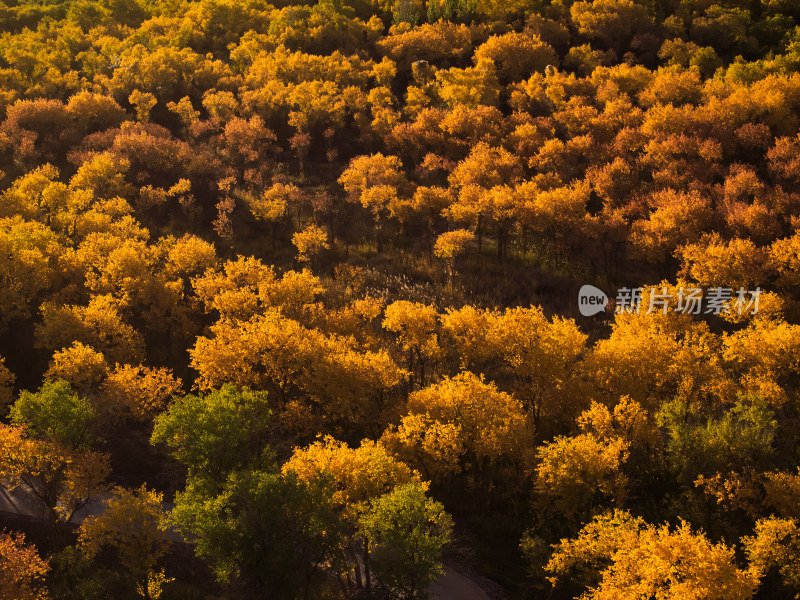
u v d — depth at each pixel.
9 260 70.12
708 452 47.53
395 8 193.00
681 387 55.72
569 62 159.12
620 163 101.75
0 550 36.09
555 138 116.88
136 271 76.50
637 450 51.59
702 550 35.78
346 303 83.88
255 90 137.75
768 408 55.28
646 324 66.56
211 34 185.50
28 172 112.75
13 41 169.25
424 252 97.19
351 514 41.34
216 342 63.28
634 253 87.50
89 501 50.19
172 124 136.62
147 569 40.50
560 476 45.25
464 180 101.81
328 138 127.25
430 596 41.66
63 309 66.81
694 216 85.81
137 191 108.06
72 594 40.31
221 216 99.88
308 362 59.62
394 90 152.25
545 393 58.59
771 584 41.19
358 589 40.78
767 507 45.72
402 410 54.94
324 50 172.12
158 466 56.91
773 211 86.12
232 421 46.12
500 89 144.38
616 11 175.88
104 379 63.12
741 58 156.38
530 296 86.12
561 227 91.94
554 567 40.41
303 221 105.00
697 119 114.31
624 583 36.25
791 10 189.50
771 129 114.56
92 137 118.44
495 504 52.81
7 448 42.88
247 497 37.31
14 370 68.56
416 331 64.12
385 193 99.19
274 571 34.78
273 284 76.62
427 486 41.72
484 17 185.62
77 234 90.31
